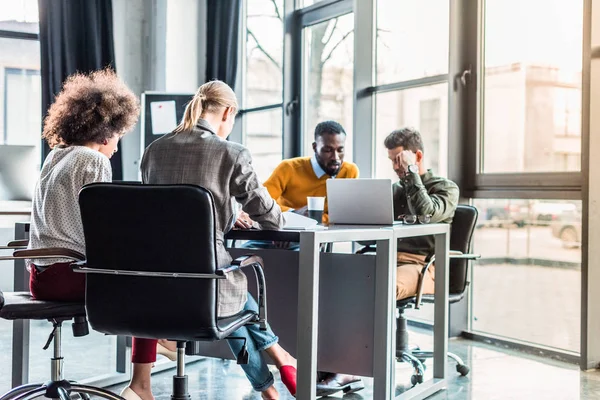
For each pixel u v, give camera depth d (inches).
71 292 89.5
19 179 187.6
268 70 245.1
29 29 254.7
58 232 90.3
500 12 161.9
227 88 96.4
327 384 123.4
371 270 108.3
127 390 102.2
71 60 241.8
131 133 267.6
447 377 133.8
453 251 130.8
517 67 158.1
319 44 217.0
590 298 138.4
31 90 256.5
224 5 246.7
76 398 113.5
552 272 151.6
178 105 245.3
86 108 95.3
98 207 80.4
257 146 253.0
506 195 159.0
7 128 253.4
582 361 139.8
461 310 172.1
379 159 196.4
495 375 136.0
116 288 82.0
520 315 159.8
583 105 137.9
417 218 121.6
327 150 148.6
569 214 147.0
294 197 152.3
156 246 79.1
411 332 181.8
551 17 150.2
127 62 270.2
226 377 135.1
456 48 167.2
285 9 224.1
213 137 90.1
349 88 203.2
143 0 272.2
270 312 116.1
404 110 187.3
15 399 90.4
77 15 244.2
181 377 91.1
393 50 190.5
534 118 154.5
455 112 167.9
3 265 218.5
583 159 138.3
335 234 93.2
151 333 81.7
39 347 165.9
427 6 179.3
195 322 79.4
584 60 137.3
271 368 144.5
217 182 88.1
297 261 114.0
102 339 176.6
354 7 193.8
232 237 97.2
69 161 92.0
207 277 78.0
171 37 264.8
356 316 109.7
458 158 169.2
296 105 225.6
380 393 106.7
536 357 151.5
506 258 162.6
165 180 89.1
